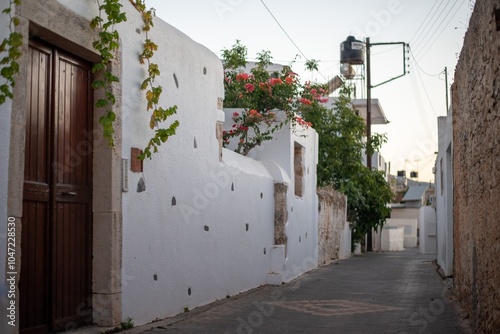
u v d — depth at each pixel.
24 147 5.56
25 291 5.91
